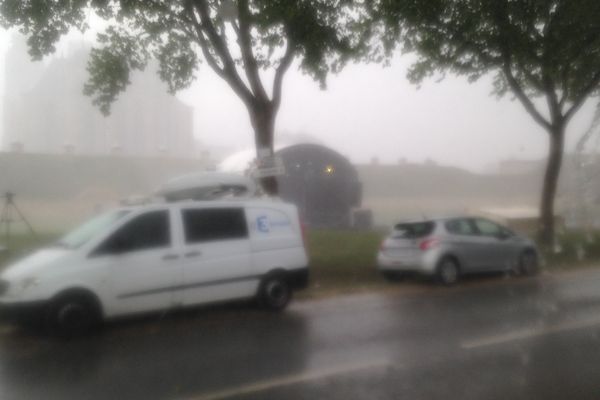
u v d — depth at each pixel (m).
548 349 8.57
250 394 6.80
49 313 9.25
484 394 6.76
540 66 18.89
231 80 15.20
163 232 10.20
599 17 17.23
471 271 14.92
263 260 11.20
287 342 9.15
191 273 10.32
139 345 9.05
